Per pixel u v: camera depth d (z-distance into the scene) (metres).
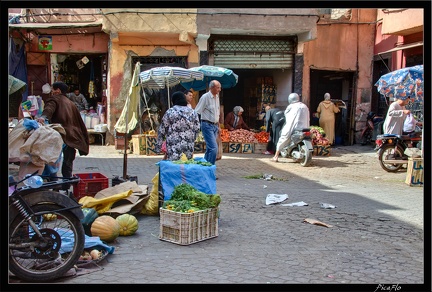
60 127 5.95
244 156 13.23
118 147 14.03
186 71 11.52
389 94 11.95
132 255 4.66
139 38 15.07
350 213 6.75
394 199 7.81
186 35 14.63
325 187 8.87
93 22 15.18
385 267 4.53
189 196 5.34
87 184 6.38
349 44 16.98
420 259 4.80
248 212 6.68
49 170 5.82
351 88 17.34
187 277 4.09
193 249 4.91
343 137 17.22
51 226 4.56
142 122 14.30
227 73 12.28
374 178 10.07
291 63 16.23
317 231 5.76
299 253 4.88
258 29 15.06
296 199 7.68
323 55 16.72
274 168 11.16
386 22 14.75
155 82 12.53
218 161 12.04
